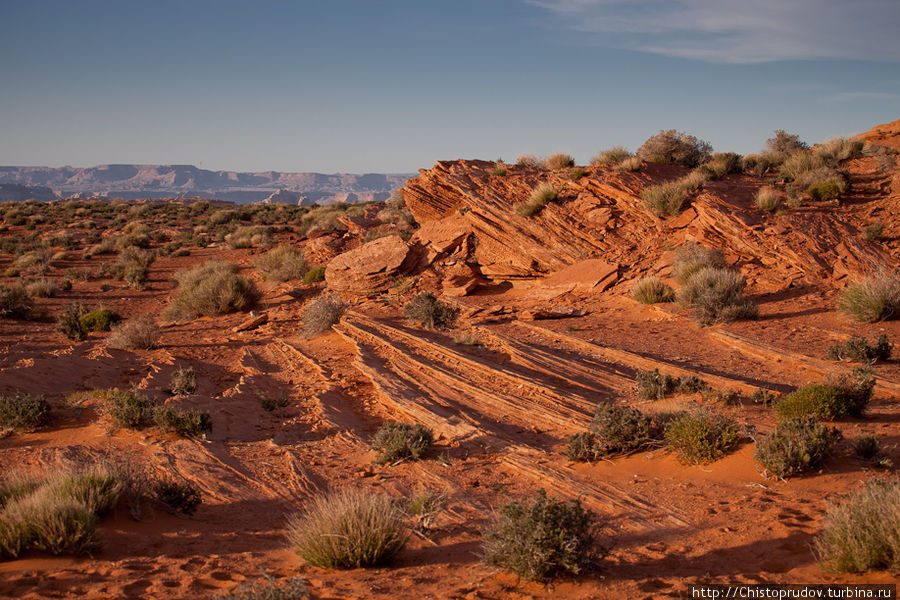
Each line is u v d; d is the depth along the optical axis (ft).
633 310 61.87
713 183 80.84
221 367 55.57
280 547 20.36
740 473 23.53
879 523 14.67
